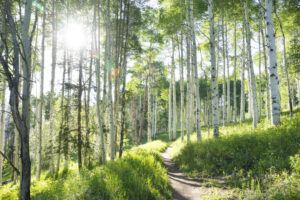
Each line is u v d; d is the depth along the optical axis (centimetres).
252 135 1334
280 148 1062
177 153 1867
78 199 794
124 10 2116
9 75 563
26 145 582
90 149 1977
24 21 641
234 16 2645
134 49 2553
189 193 980
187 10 2184
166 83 4816
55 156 2488
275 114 1411
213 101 1747
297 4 2167
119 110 2225
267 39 1427
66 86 1934
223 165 1189
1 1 579
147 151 2002
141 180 952
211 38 1777
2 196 1455
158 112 7581
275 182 804
